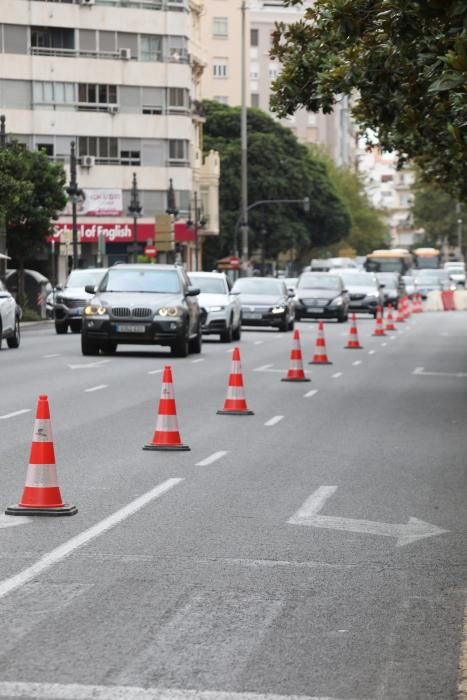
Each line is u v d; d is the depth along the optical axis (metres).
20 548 17.91
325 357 57.09
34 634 13.50
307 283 105.00
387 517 20.72
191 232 162.38
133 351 63.22
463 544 18.64
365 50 36.47
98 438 30.36
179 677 12.09
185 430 32.44
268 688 11.80
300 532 19.34
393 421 34.94
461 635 13.70
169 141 159.50
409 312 126.50
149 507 21.39
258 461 27.05
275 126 191.88
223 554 17.67
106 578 16.16
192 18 175.38
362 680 12.09
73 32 153.25
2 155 101.88
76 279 84.69
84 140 154.62
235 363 36.25
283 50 43.12
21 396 39.97
